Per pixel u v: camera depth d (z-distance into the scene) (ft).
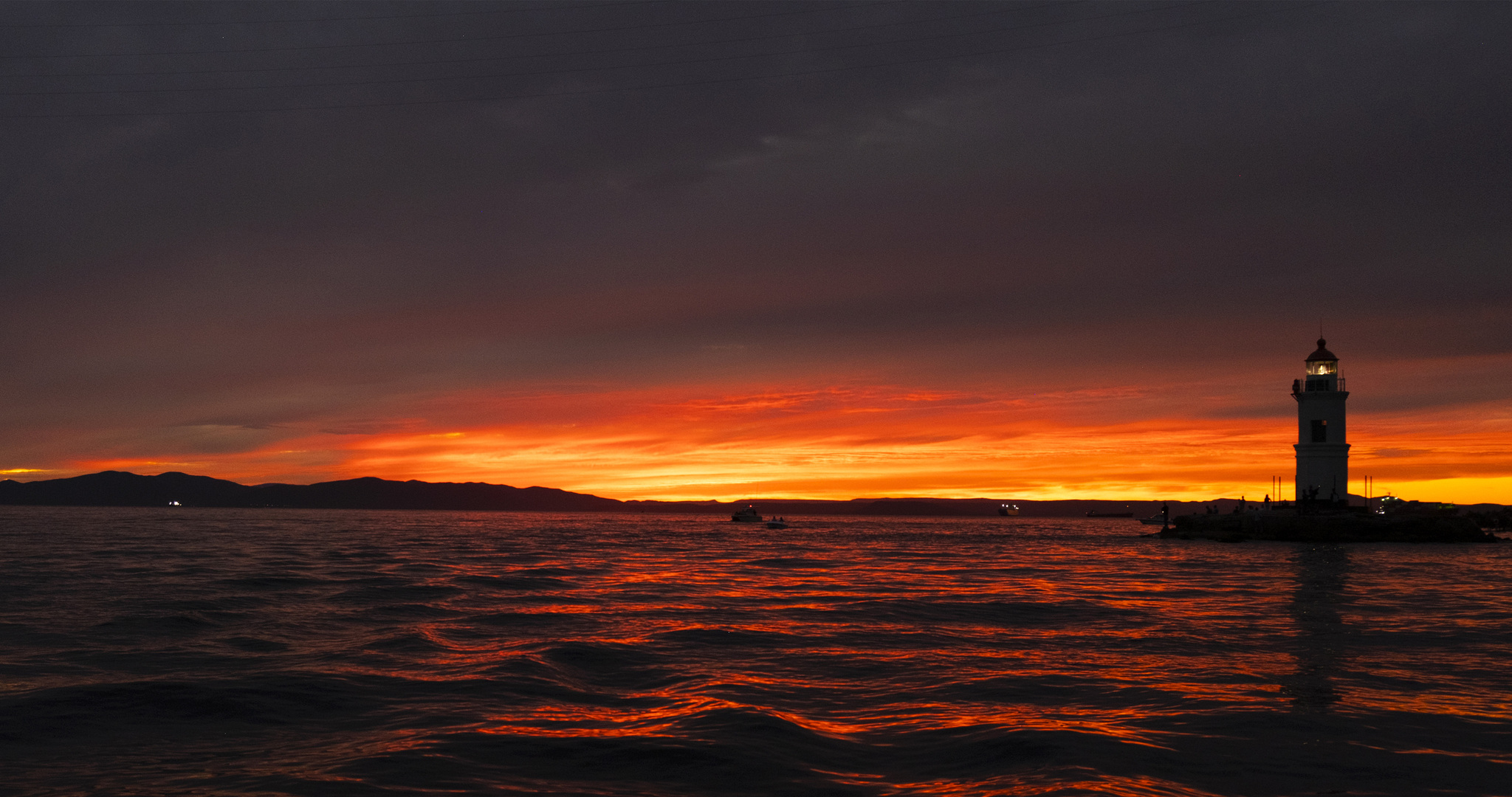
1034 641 80.12
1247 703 53.88
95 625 85.56
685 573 170.40
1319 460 299.99
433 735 46.34
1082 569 189.98
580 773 39.83
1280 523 304.30
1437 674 63.72
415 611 99.91
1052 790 36.99
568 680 61.77
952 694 57.21
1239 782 38.65
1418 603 113.29
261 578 141.38
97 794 37.01
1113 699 55.52
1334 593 128.57
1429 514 326.44
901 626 90.38
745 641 79.36
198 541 304.91
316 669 63.98
